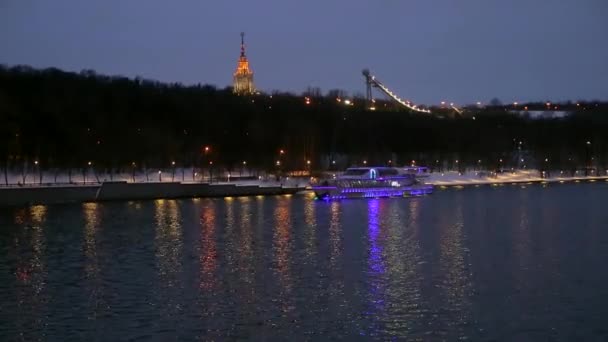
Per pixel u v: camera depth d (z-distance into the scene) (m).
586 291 62.19
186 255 79.94
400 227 104.31
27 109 177.75
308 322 54.03
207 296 61.22
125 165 182.75
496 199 158.00
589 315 55.22
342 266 73.31
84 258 78.44
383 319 54.59
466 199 158.12
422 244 87.38
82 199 144.88
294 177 194.38
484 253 80.69
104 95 199.00
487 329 52.25
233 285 65.06
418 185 172.62
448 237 93.56
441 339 50.41
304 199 156.38
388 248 84.31
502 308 57.16
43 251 82.88
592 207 136.25
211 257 78.62
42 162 170.62
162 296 61.22
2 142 165.75
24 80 189.62
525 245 86.44
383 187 163.75
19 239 91.62
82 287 64.62
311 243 88.31
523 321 53.94
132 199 152.00
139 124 197.00
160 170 182.00
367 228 103.00
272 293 62.09
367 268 72.25
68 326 53.28
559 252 81.25
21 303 59.28
